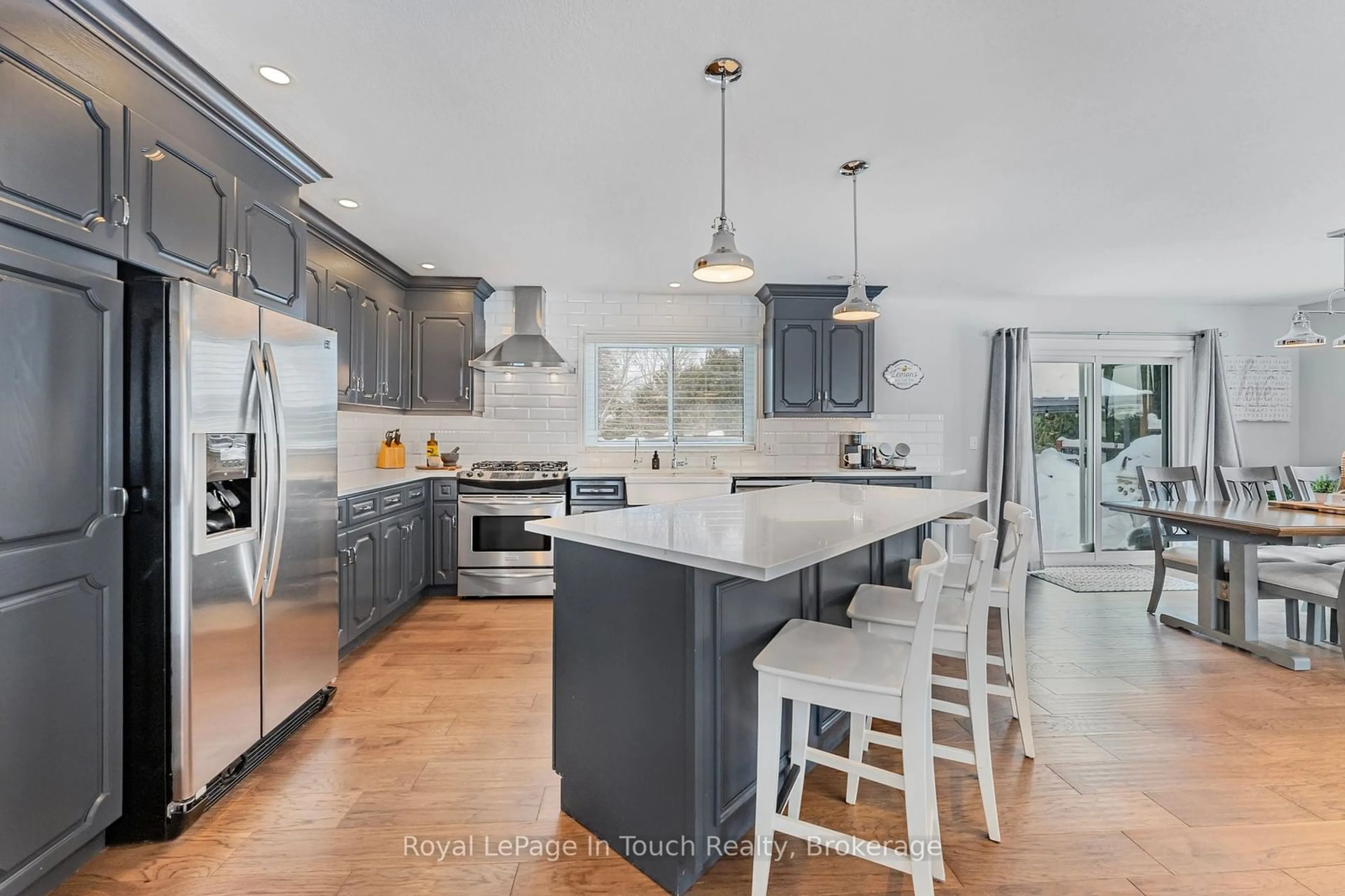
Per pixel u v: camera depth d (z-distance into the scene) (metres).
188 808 1.75
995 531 1.76
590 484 4.40
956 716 2.50
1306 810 1.87
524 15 1.64
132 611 1.70
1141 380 5.43
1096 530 5.37
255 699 2.04
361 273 3.76
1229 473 4.08
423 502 4.12
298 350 2.28
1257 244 3.66
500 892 1.54
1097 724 2.43
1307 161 2.54
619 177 2.69
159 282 1.70
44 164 1.43
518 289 4.78
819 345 4.80
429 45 1.77
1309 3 1.59
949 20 1.66
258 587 2.03
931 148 2.42
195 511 1.74
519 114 2.16
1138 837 1.74
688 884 1.53
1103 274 4.35
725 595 1.61
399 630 3.61
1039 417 5.36
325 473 2.49
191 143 1.93
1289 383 5.37
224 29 1.69
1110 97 2.05
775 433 5.15
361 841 1.73
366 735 2.33
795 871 1.61
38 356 1.42
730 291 4.94
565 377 4.98
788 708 1.94
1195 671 2.99
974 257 3.96
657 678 1.58
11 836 1.37
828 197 2.93
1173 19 1.65
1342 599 2.89
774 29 1.70
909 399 5.22
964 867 1.62
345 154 2.47
